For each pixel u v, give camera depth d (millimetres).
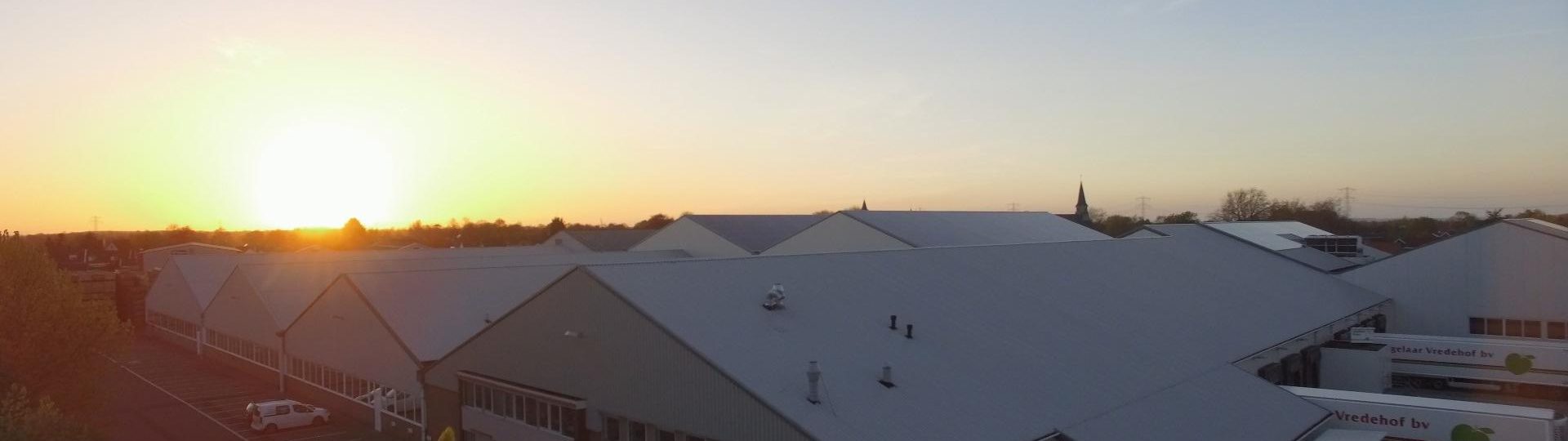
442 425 31125
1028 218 72750
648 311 23156
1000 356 26766
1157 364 30188
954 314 29781
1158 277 44531
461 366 30234
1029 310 32625
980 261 38062
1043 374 26234
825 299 28078
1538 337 48062
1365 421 28562
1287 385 39938
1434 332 52531
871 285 30719
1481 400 40000
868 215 56719
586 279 25000
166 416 39656
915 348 25750
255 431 36156
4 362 28594
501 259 64875
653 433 22781
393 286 40000
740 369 21109
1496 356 41062
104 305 32125
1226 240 62938
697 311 24234
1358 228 159000
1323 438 27469
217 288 62625
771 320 25188
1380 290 54688
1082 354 29078
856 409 20688
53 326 29734
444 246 164375
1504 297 49688
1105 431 23359
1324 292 51875
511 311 27875
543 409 26312
